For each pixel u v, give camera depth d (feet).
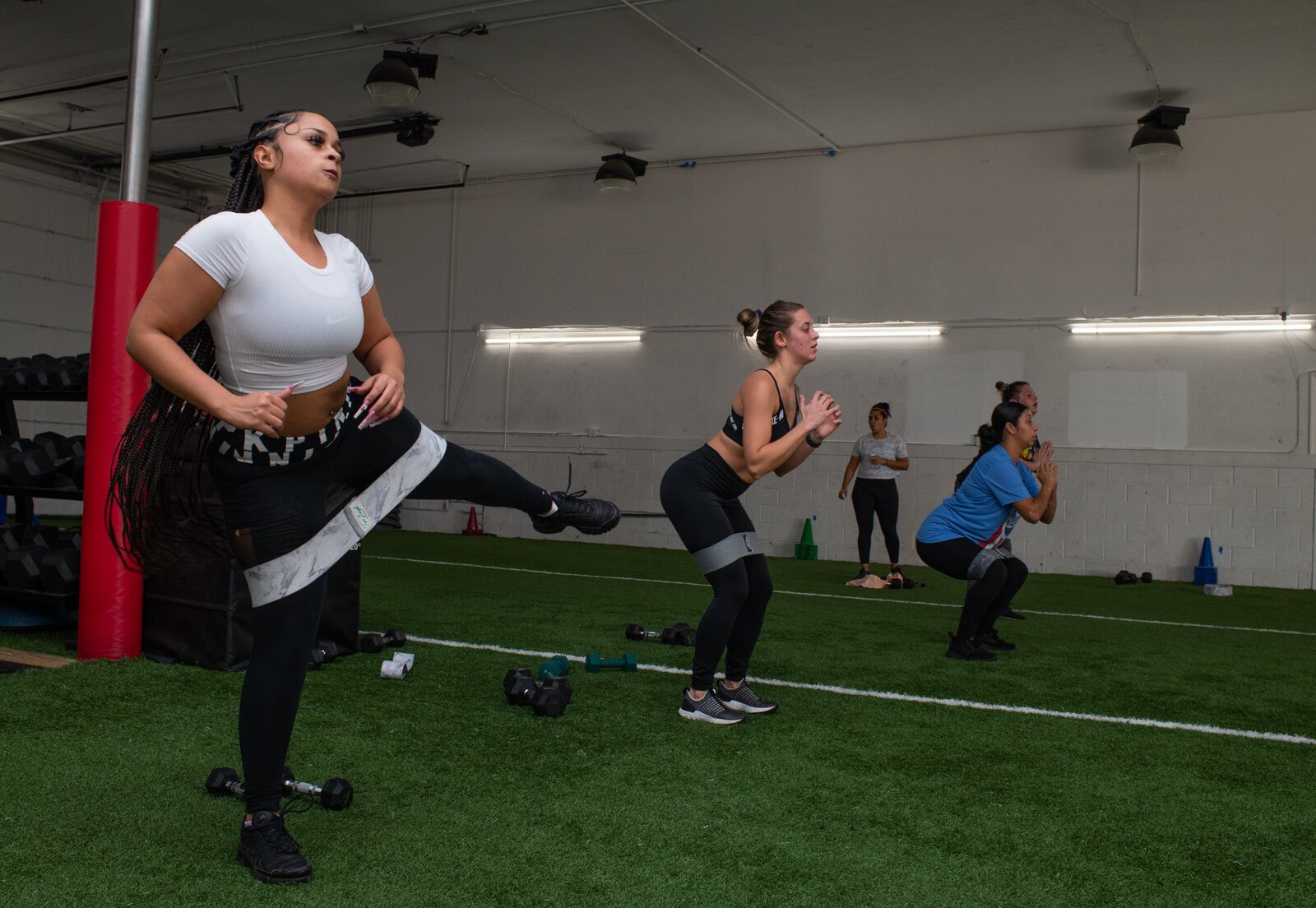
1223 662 16.35
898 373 36.40
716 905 6.31
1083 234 34.19
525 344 43.04
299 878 6.44
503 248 43.55
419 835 7.36
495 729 10.36
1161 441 33.04
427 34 29.48
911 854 7.34
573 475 41.63
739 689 11.59
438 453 7.03
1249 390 32.17
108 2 28.37
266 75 33.14
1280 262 31.94
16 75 33.86
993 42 28.25
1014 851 7.46
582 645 15.56
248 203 6.48
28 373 15.11
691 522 10.99
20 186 39.73
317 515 6.57
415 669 13.15
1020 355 34.81
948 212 36.04
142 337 5.85
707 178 39.86
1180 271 32.99
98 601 12.85
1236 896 6.75
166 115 37.11
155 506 6.91
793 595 24.14
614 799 8.29
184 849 6.95
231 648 12.42
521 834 7.43
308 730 10.03
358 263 6.86
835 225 37.68
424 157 41.01
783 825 7.84
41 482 14.71
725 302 39.42
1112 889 6.82
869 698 12.56
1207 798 8.93
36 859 6.64
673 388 40.27
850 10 26.73
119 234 12.66
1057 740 10.78
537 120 36.17
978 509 15.78
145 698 11.03
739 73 31.14
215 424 6.47
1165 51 28.22
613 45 29.68
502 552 33.81
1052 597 26.37
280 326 6.06
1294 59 28.40
